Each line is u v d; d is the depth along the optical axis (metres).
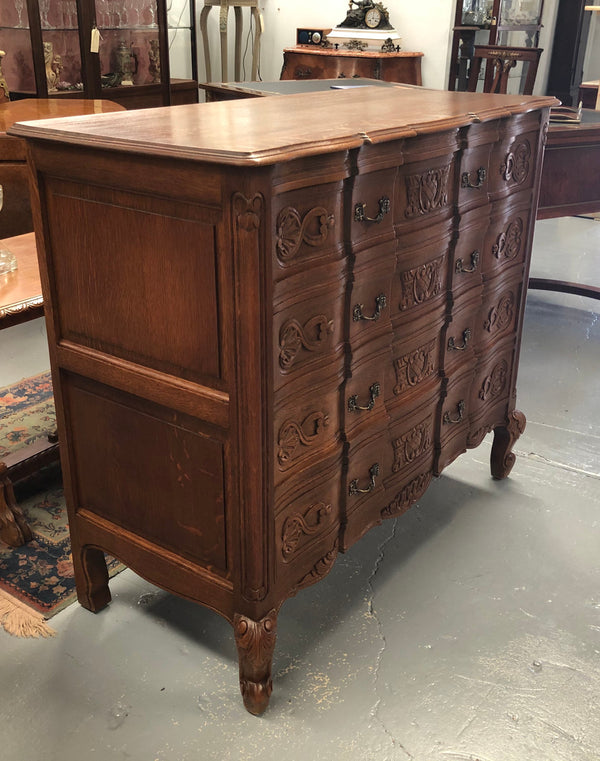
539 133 2.33
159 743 1.68
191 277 1.47
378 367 1.87
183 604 2.11
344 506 1.90
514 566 2.28
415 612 2.09
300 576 1.80
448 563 2.29
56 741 1.68
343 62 6.49
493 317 2.40
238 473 1.55
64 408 1.84
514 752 1.67
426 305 2.02
